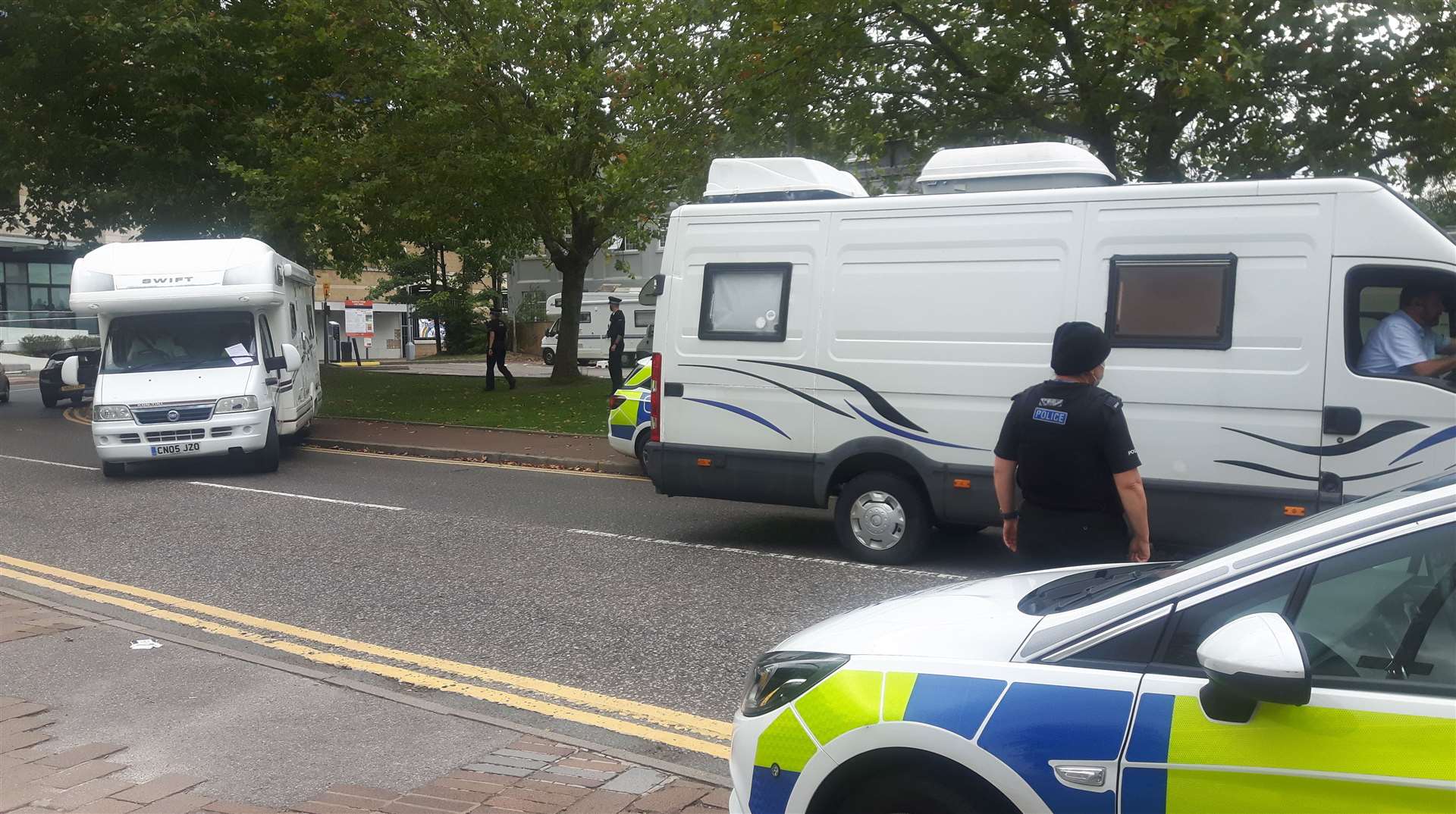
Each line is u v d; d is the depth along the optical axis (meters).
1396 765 2.41
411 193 23.45
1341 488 7.17
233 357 14.57
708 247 9.30
